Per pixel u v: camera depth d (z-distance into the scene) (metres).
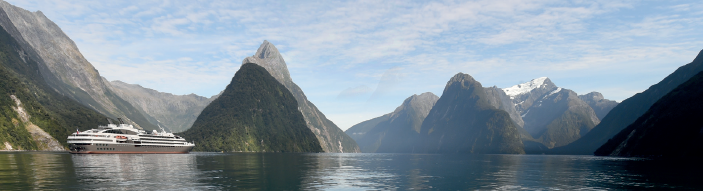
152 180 78.75
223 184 73.88
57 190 63.53
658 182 82.12
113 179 79.56
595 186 76.38
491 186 76.25
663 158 198.62
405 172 108.25
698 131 195.38
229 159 178.12
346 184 77.31
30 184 70.19
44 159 142.62
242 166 124.25
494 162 189.62
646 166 133.38
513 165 154.25
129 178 81.88
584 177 94.19
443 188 73.00
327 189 69.88
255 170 107.19
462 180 86.69
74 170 97.69
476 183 80.81
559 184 79.50
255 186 71.75
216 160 164.50
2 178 78.00
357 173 103.06
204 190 65.56
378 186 75.00
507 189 71.88
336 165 141.75
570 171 113.88
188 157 195.50
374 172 107.31
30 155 176.12
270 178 85.75
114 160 148.50
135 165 120.75
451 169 123.56
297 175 94.19
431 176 96.31
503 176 97.56
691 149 192.00
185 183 74.62
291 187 71.38
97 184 71.56
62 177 81.31
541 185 78.00
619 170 116.12
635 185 77.56
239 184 74.31
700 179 87.44
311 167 126.50
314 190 68.12
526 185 78.00
